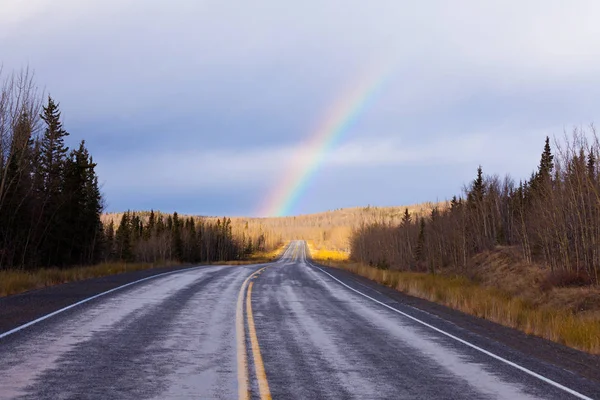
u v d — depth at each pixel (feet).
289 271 120.16
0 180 95.20
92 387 19.30
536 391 21.58
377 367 24.80
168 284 67.92
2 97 87.76
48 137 141.90
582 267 97.25
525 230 136.87
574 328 38.88
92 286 60.49
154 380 20.72
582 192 102.68
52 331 30.63
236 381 21.06
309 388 20.43
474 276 134.82
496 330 40.52
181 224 356.79
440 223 217.36
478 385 22.15
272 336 32.32
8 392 18.28
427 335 35.53
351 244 483.92
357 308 50.16
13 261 114.21
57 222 135.03
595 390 22.31
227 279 82.07
